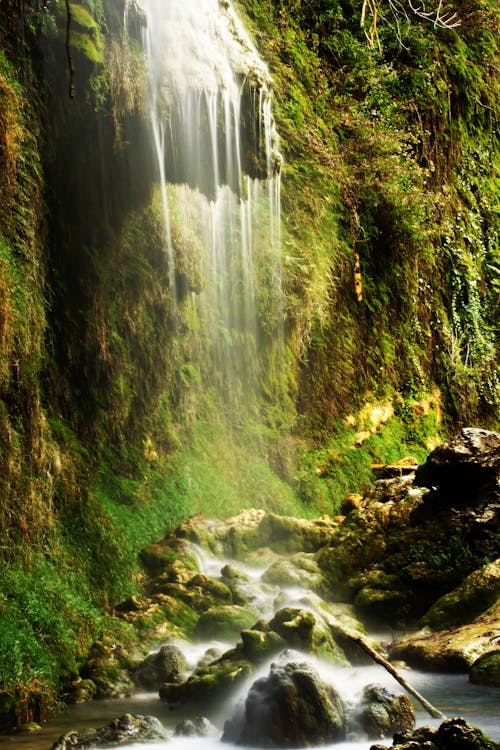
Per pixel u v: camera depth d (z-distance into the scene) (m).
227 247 14.18
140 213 11.16
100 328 10.60
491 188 22.23
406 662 8.29
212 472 12.62
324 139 16.95
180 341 12.70
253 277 14.54
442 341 19.41
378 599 10.18
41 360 9.39
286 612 7.44
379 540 10.85
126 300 11.22
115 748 5.64
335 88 17.95
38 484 8.56
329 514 14.62
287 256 15.27
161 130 9.23
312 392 15.73
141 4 9.07
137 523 10.54
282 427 14.71
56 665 7.41
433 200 18.28
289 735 5.62
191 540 10.91
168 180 9.73
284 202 15.71
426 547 10.68
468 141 21.67
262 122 10.20
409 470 15.73
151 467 11.47
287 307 15.09
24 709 6.60
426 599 10.35
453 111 21.03
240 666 7.06
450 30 21.30
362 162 17.27
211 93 9.41
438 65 20.19
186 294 12.53
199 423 12.97
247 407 14.16
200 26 9.73
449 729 4.84
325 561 10.77
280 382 14.89
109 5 8.95
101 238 10.57
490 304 21.27
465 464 11.00
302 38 17.59
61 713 6.88
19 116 8.73
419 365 18.36
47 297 9.82
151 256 11.69
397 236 17.86
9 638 7.09
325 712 5.72
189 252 12.38
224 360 13.83
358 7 18.84
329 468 15.35
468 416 19.41
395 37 19.39
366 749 5.53
